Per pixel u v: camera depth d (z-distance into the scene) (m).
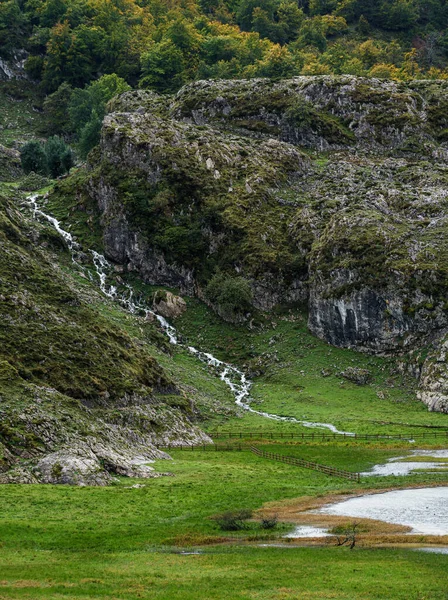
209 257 184.75
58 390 107.06
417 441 118.81
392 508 74.75
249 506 75.56
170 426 114.94
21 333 114.62
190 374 152.00
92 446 91.62
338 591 48.84
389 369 156.88
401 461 103.50
